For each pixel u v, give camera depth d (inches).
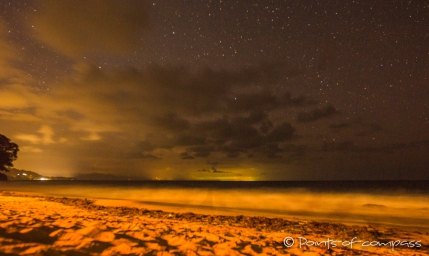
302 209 660.1
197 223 389.4
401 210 641.6
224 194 1171.3
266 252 205.5
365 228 388.2
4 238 160.7
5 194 844.6
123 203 737.0
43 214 314.0
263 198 957.8
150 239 207.3
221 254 186.1
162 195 1102.4
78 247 162.2
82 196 1030.4
